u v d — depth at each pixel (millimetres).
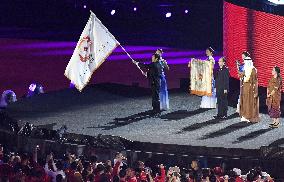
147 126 47656
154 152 41344
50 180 33875
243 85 48906
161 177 35656
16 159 35906
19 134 48312
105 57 45781
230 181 33344
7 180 32719
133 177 33406
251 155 39250
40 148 45906
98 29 45781
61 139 44812
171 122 49031
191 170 35562
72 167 34250
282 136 43906
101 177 32562
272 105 47031
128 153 41781
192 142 41750
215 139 42938
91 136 43625
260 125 48000
